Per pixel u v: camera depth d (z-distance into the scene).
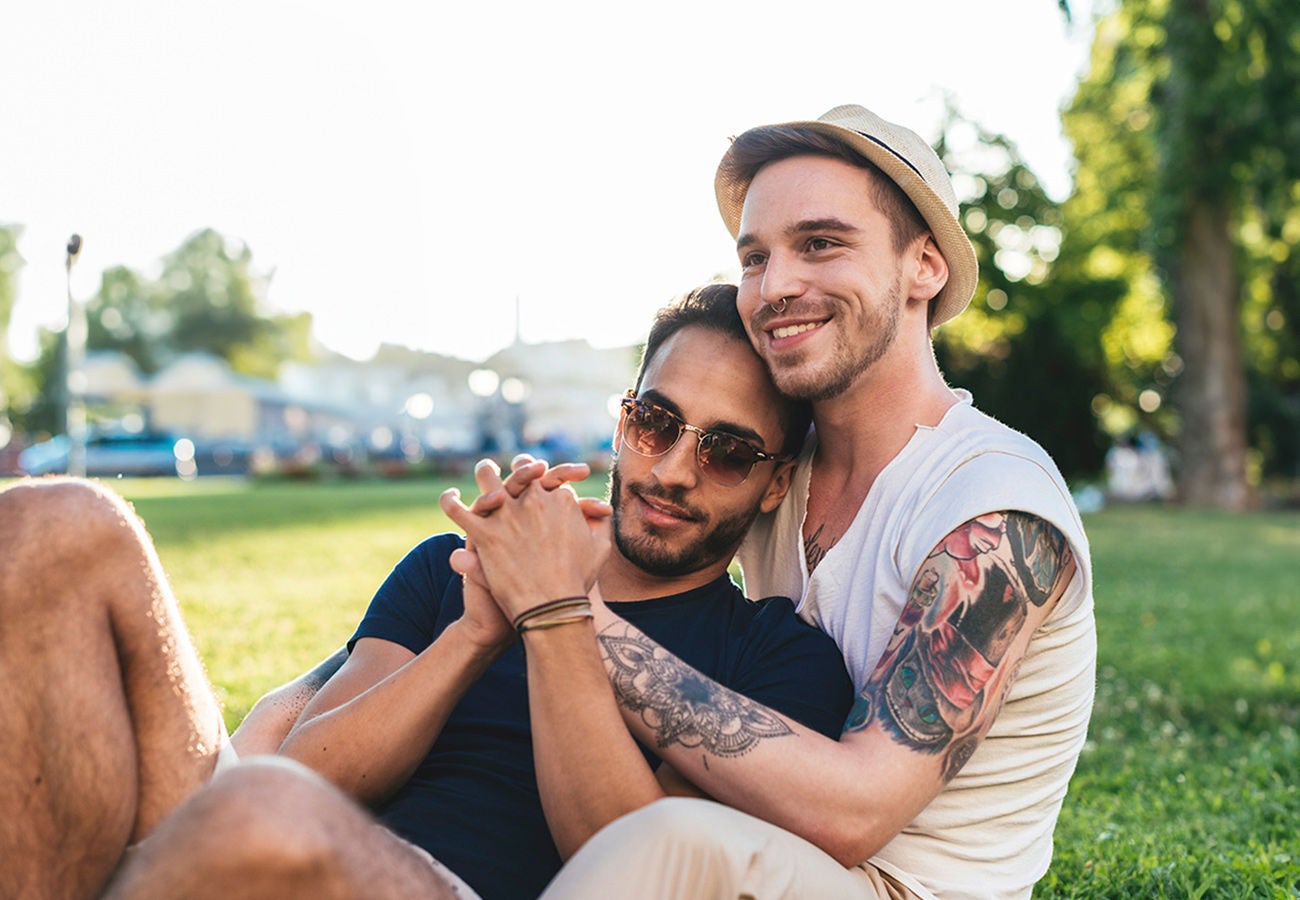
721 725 1.88
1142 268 31.05
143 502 21.92
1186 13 23.97
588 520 2.02
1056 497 2.08
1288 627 8.49
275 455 45.38
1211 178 24.94
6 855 1.62
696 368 2.37
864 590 2.23
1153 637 7.96
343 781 2.04
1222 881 3.11
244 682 5.51
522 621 1.92
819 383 2.32
